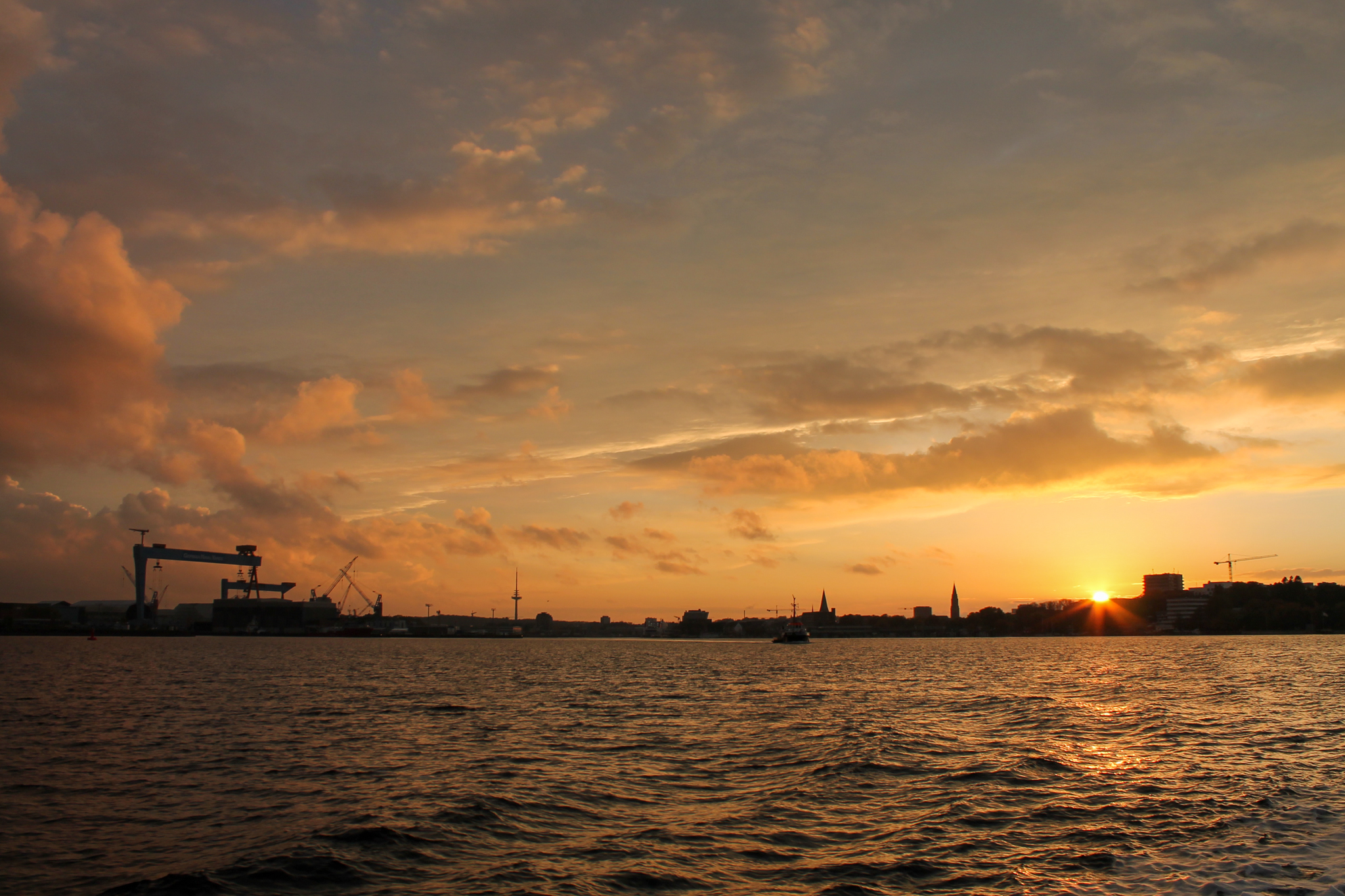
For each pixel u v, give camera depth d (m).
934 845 28.42
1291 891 23.08
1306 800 34.72
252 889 24.27
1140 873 24.94
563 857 27.42
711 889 24.27
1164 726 60.31
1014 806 34.12
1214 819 31.45
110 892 24.12
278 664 169.88
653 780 40.19
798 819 32.34
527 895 23.77
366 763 45.38
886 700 83.94
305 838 29.36
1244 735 55.50
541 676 132.62
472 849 28.23
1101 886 23.88
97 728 60.66
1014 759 45.16
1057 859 26.58
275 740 54.91
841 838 29.55
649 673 143.00
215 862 26.88
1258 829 29.91
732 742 53.34
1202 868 25.22
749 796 36.62
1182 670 138.50
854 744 51.25
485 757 47.44
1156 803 34.28
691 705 79.88
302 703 81.50
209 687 103.00
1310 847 27.52
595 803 35.09
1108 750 48.69
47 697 85.69
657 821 32.12
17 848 28.75
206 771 43.09
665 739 54.88
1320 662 162.62
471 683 113.69
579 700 85.69
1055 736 55.34
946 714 69.75
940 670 148.25
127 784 39.62
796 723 63.41
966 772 41.53
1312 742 51.97
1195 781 38.97
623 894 23.89
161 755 48.41
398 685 110.00
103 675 123.44
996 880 24.64
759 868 26.14
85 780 40.62
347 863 26.52
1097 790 37.22
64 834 30.67
